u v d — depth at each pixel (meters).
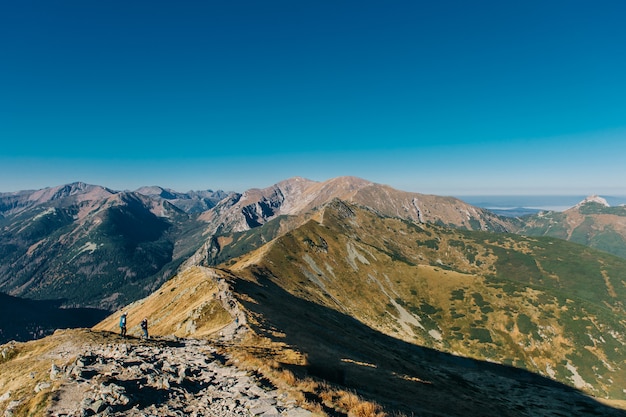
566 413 82.50
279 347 39.28
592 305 192.38
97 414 18.28
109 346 33.75
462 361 152.00
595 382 151.00
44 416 18.66
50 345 36.59
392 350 105.88
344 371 36.09
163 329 67.88
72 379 23.19
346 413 21.31
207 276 95.94
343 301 181.50
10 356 37.78
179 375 24.69
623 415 84.19
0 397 23.98
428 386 48.25
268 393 22.52
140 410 19.14
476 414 38.75
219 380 24.83
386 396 32.69
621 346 165.62
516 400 86.94
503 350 168.25
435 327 184.12
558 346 169.38
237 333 47.50
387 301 198.62
